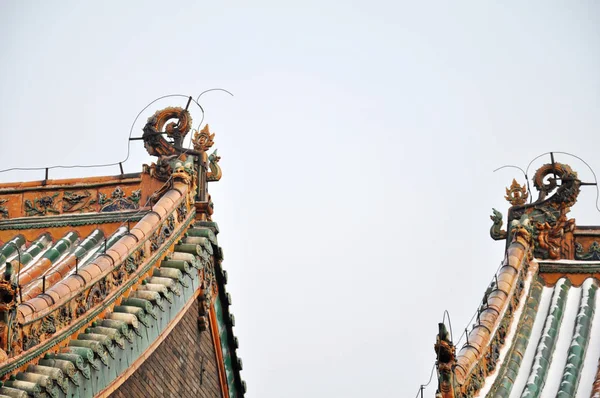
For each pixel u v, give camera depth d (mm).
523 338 51375
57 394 43906
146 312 50500
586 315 52281
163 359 52188
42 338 44500
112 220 55781
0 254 54500
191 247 54969
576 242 55219
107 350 47188
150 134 57531
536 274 54500
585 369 49562
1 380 42344
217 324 56844
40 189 56781
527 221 54906
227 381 57375
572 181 55719
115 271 49781
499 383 48969
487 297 52438
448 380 44562
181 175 55938
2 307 42031
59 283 46531
